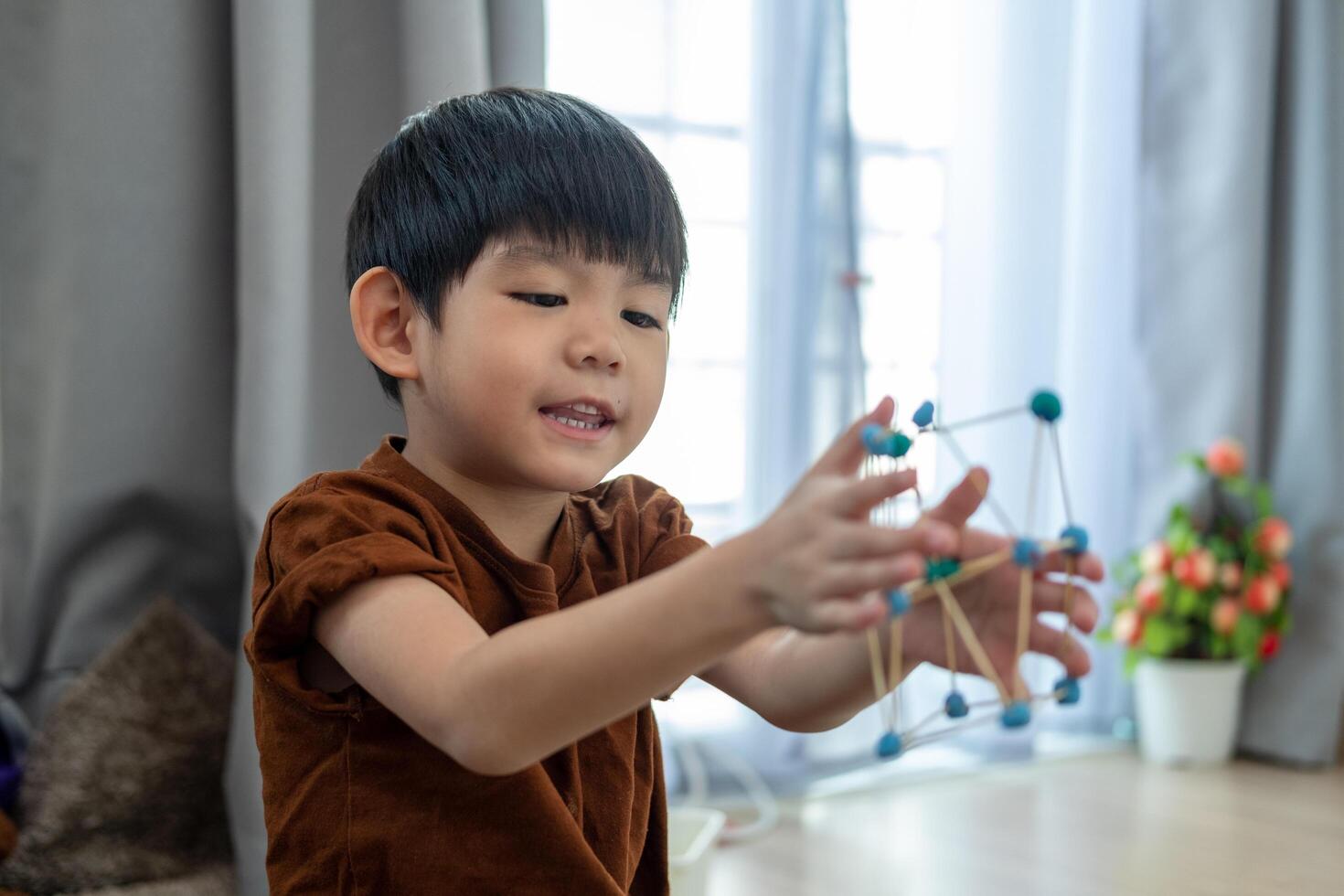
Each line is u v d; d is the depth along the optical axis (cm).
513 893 59
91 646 142
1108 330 233
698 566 45
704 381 193
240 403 138
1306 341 229
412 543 57
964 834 181
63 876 125
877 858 170
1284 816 192
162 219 142
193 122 143
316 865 60
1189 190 231
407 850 59
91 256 140
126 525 144
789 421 195
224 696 139
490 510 66
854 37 205
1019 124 217
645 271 64
